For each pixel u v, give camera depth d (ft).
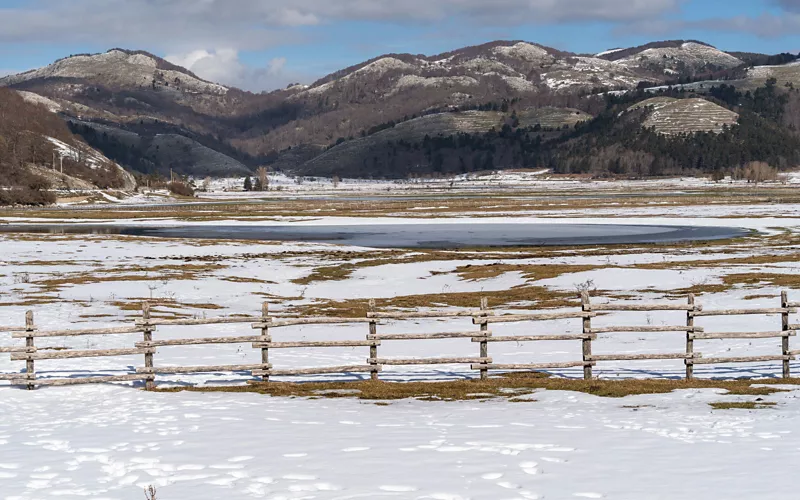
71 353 54.44
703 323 87.66
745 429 37.76
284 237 286.66
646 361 67.97
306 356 71.82
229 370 56.03
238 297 130.41
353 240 269.44
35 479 31.35
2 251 222.69
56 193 646.33
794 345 71.10
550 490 28.04
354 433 38.88
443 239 269.85
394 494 27.89
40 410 47.39
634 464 31.48
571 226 328.49
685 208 446.60
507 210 457.27
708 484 28.25
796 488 27.32
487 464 31.89
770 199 528.63
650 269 152.66
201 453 35.01
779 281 128.06
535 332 86.94
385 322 100.53
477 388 53.72
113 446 36.86
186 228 343.46
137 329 54.80
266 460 33.42
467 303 121.08
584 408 45.50
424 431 39.06
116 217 432.25
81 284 143.64
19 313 101.76
